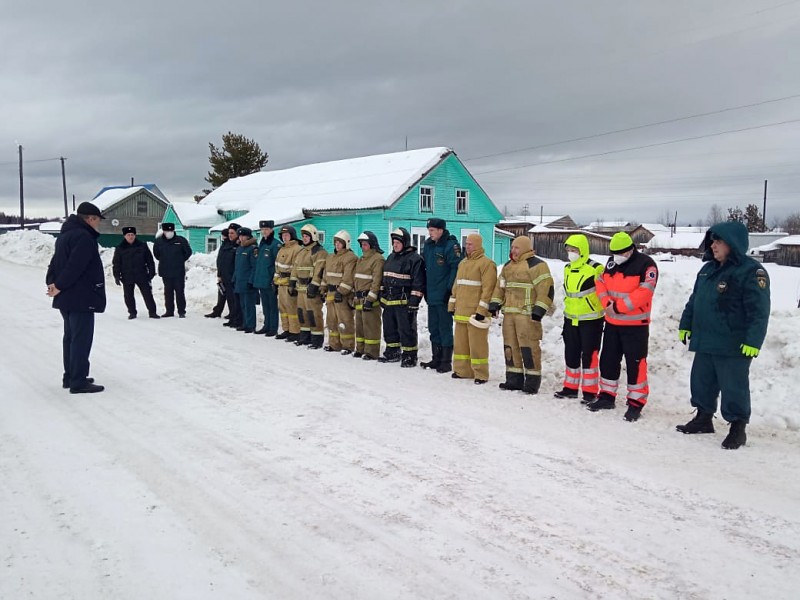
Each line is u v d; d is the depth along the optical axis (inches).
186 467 193.3
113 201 2043.6
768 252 2014.0
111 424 236.8
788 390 254.2
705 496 173.2
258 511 163.5
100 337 440.1
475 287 311.3
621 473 189.6
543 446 213.6
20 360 355.9
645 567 136.8
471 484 180.7
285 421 240.1
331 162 1300.4
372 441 217.2
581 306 270.4
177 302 563.2
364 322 373.4
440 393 287.7
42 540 148.6
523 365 291.7
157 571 135.0
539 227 2623.0
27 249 1131.3
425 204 1068.5
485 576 133.0
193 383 303.7
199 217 1238.9
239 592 127.0
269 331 466.6
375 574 133.7
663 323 331.6
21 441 217.3
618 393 292.4
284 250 442.9
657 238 2642.7
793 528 154.6
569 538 149.4
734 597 125.7
